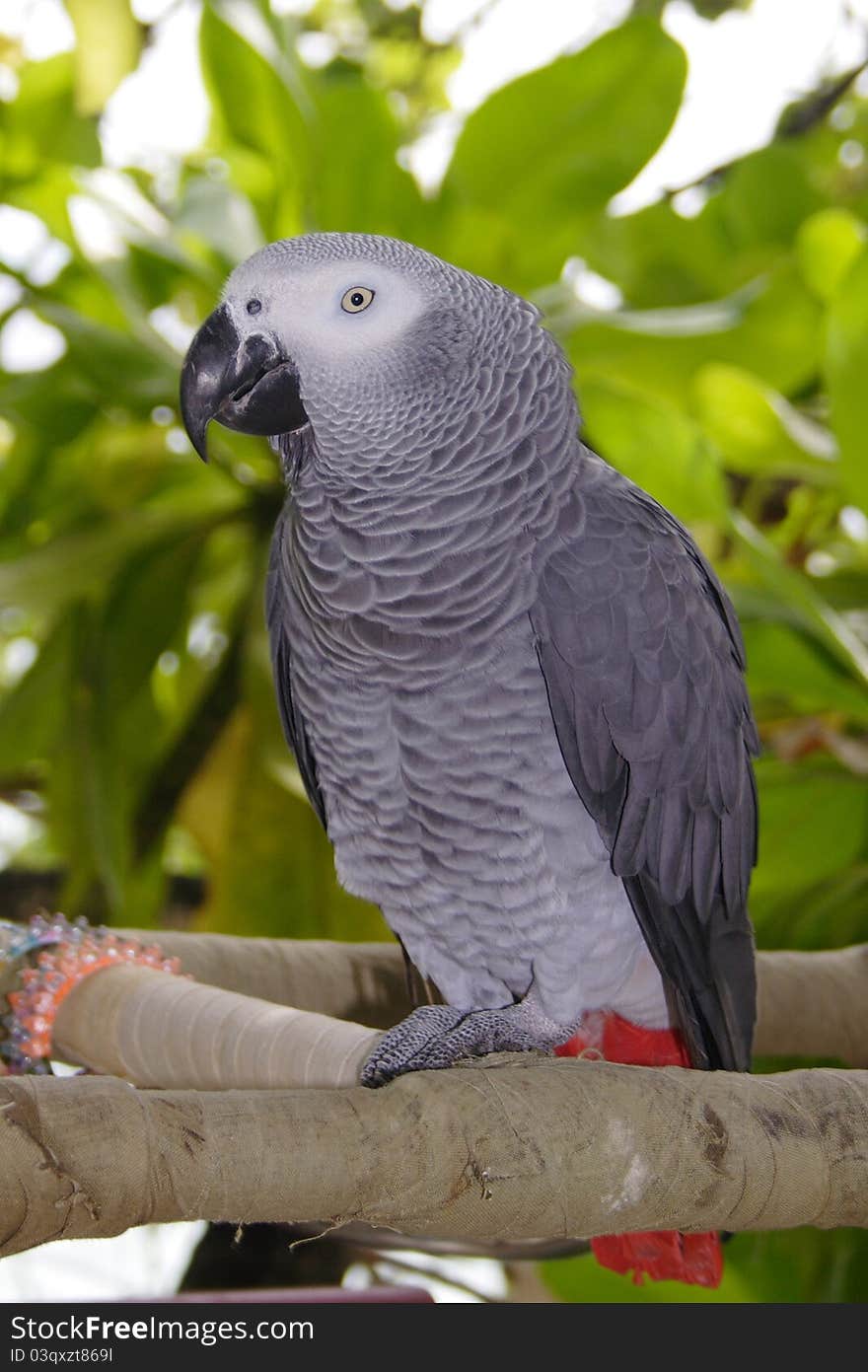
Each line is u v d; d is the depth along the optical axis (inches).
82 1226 39.4
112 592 56.4
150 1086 44.8
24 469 59.2
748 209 60.1
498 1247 50.0
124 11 56.2
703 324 55.0
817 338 55.6
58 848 56.4
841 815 53.1
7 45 64.0
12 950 45.9
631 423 51.1
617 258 59.6
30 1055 45.4
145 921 56.8
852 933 52.6
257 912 55.1
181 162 63.6
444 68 81.4
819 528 56.7
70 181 55.6
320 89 57.0
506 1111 40.8
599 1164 40.9
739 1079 42.0
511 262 56.7
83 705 55.5
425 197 57.5
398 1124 40.4
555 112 56.8
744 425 53.7
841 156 70.1
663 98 56.9
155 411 57.6
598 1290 51.4
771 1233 53.3
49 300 58.4
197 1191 39.7
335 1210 40.2
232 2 56.2
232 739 56.6
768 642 52.0
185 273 57.1
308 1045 43.5
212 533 57.1
